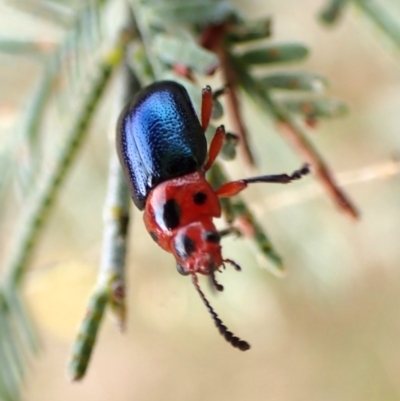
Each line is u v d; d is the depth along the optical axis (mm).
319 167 51
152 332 91
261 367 101
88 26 52
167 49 50
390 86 73
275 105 51
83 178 65
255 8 68
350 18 73
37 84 53
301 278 70
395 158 59
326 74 75
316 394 97
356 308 81
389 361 89
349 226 68
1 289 51
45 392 108
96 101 52
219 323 51
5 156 54
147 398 112
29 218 51
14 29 59
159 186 51
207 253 50
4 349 51
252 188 65
